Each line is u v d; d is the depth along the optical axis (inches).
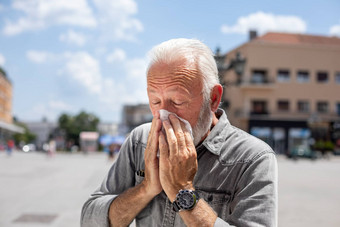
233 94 1614.2
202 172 55.7
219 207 54.2
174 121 50.0
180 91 50.4
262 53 1589.6
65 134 3319.4
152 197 54.4
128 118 2913.4
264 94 1593.3
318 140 1621.6
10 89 3149.6
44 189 389.7
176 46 52.3
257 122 1582.2
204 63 52.7
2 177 516.4
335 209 286.0
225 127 58.2
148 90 53.3
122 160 64.3
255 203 50.0
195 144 55.6
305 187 438.3
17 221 229.0
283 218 249.6
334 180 543.8
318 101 1627.7
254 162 53.5
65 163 985.5
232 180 54.4
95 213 58.7
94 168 774.5
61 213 257.1
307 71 1621.6
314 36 1736.0
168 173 49.3
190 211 47.9
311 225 230.1
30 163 941.2
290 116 1605.6
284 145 1600.6
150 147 52.2
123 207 55.7
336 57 1636.3
